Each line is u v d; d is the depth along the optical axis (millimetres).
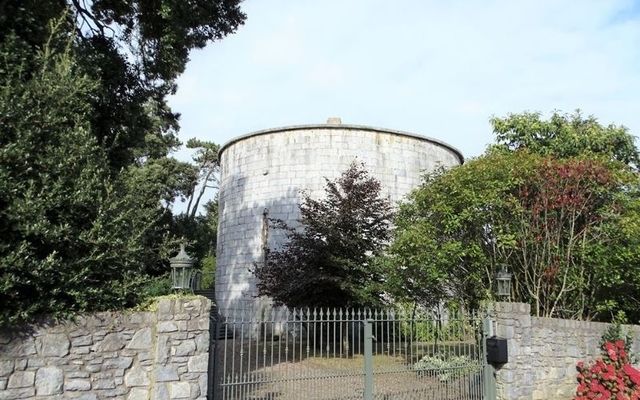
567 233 9875
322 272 11656
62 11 7594
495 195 9164
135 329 5750
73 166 6035
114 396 5523
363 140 17516
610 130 14305
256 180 18078
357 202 12070
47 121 5887
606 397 8016
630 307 10867
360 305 11695
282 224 14555
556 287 9750
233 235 18391
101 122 9023
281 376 8859
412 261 9523
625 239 9633
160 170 27234
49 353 5348
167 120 12758
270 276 12578
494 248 9625
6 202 5426
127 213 6379
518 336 8016
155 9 9242
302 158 17438
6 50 6125
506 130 15000
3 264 5094
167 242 9414
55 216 5832
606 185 9773
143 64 10062
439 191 10023
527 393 7910
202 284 28188
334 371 9156
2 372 5129
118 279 6074
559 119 14820
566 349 8703
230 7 10484
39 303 5348
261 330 15375
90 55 7980
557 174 9609
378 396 7641
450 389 7789
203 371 5785
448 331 8469
